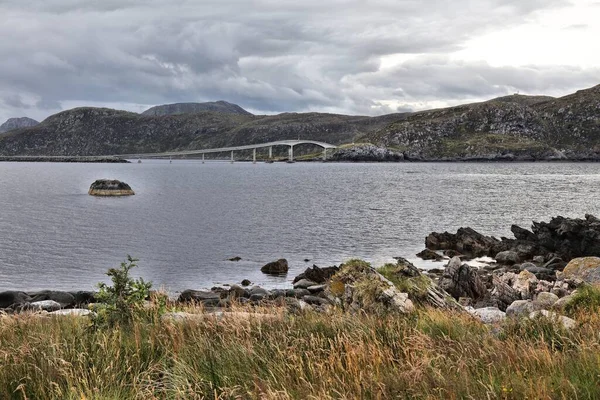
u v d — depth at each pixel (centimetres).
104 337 693
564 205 7062
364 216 6025
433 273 3042
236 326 815
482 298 2038
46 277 2995
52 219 5556
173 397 558
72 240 4262
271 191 10181
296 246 4112
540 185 11119
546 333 792
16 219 5516
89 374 595
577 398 496
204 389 577
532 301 1500
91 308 872
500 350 674
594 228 3556
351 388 552
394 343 725
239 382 602
